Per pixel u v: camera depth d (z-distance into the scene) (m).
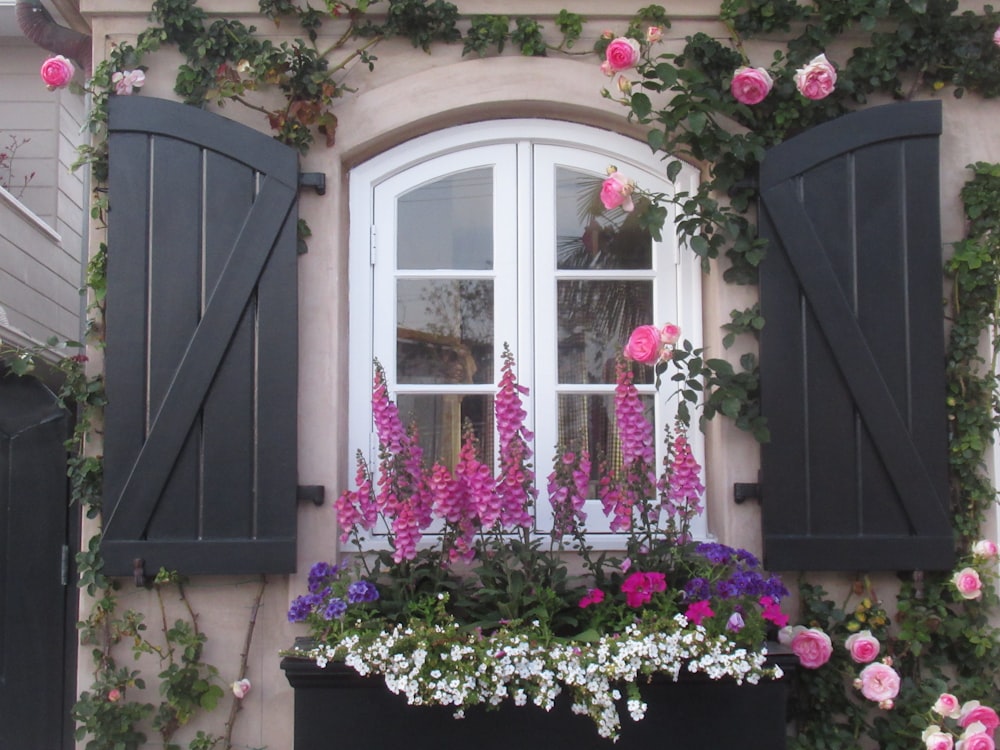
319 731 2.60
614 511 2.78
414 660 2.49
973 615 2.92
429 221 3.15
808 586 2.93
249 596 2.90
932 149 2.95
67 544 3.34
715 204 2.90
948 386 2.98
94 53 3.02
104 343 2.91
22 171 5.32
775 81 2.99
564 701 2.59
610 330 3.15
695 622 2.56
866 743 2.90
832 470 2.90
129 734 2.84
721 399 2.88
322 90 2.96
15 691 3.26
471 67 3.04
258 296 2.88
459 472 2.73
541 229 3.13
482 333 3.12
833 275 2.91
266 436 2.84
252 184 2.90
